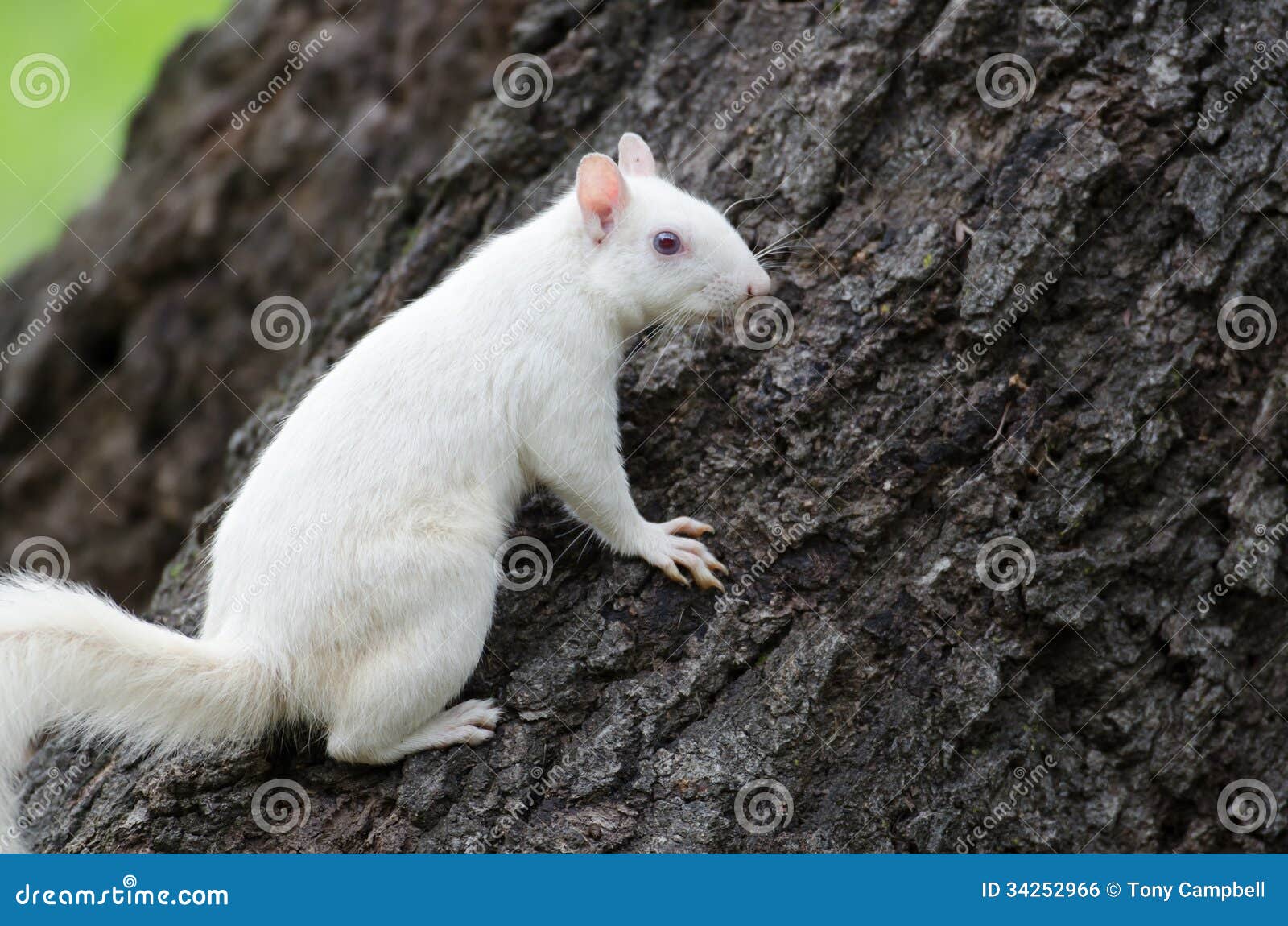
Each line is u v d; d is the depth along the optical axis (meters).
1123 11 4.50
